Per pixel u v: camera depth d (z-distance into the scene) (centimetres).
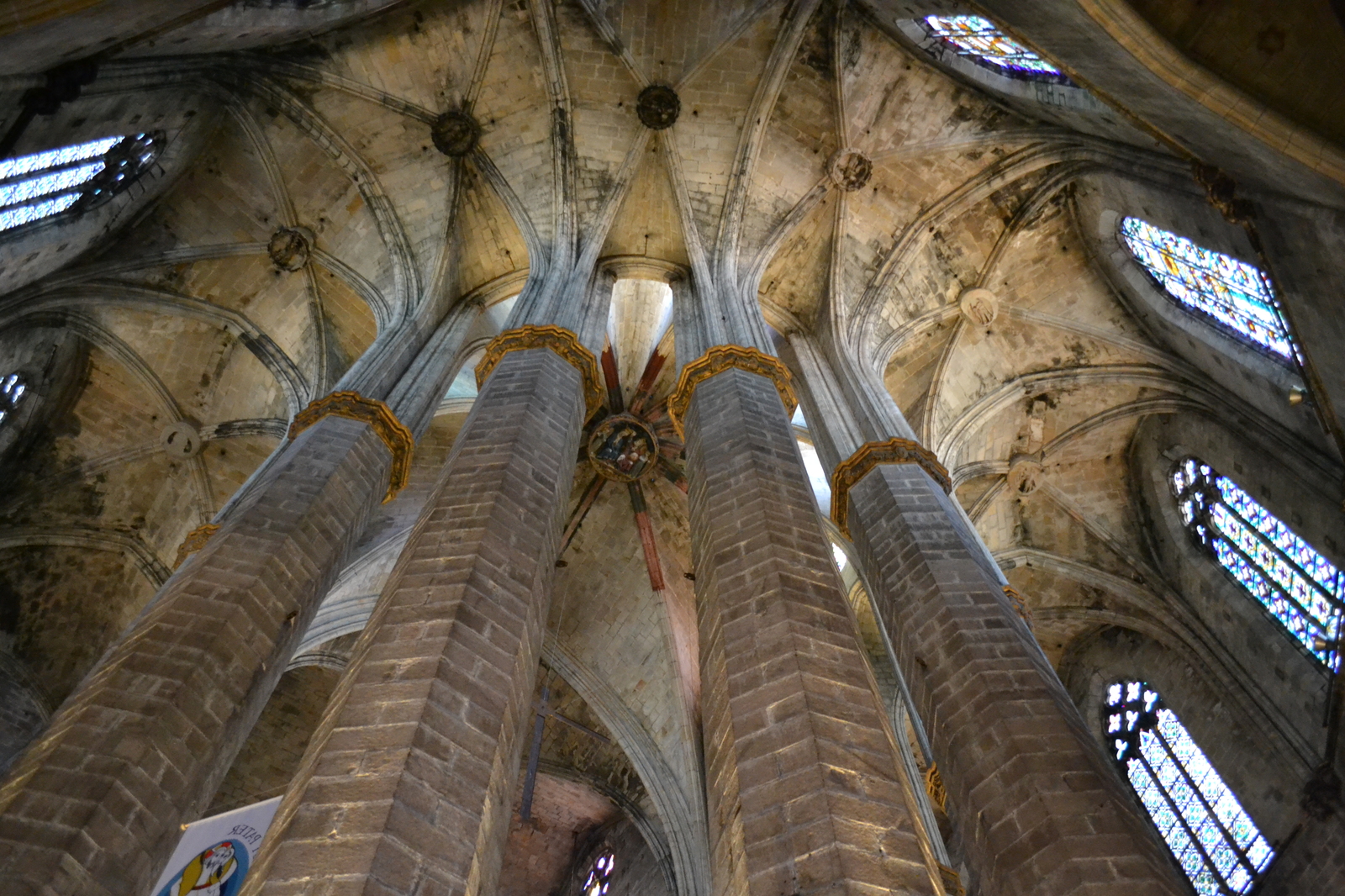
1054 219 1889
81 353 2022
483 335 1995
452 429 2114
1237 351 1616
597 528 2248
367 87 1862
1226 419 1734
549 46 1875
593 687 2098
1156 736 1908
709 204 1925
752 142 1923
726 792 777
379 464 1379
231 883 726
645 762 1975
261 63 1800
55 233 1706
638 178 1936
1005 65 1805
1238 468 1755
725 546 1057
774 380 1459
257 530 1121
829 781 728
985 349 2019
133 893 786
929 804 1634
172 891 711
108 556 2100
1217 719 1780
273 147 1889
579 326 1622
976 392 2033
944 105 1872
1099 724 2041
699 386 1451
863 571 1320
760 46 1906
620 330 2289
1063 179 1827
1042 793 836
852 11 1836
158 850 823
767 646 885
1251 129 1014
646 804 2100
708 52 1914
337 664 1956
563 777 2217
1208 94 1015
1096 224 1839
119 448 2097
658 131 1939
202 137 1872
